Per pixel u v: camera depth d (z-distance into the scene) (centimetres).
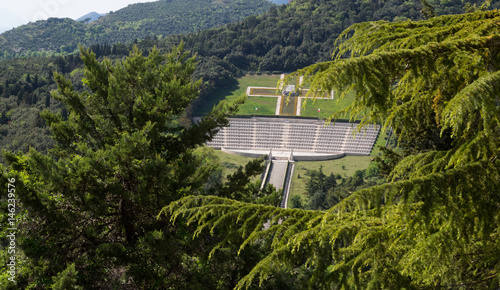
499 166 716
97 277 2105
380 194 702
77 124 2645
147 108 2495
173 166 2692
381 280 811
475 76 743
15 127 12262
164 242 2017
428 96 855
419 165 903
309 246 843
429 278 862
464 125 782
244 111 17688
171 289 2177
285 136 15088
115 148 2183
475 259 903
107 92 2697
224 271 2167
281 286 1777
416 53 707
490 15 847
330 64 690
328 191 9750
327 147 14350
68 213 2098
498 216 718
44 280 1970
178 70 2936
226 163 12694
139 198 2194
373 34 862
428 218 698
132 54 2803
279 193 2678
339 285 847
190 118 16275
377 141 14425
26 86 15850
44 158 2047
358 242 823
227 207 948
